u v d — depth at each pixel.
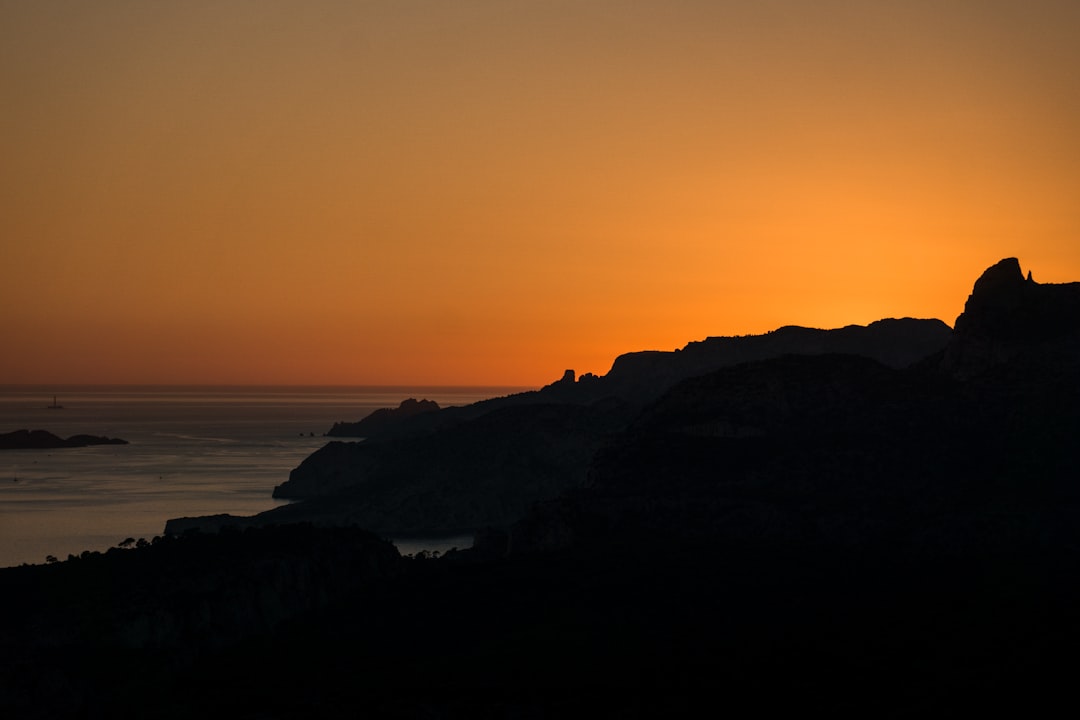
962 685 192.25
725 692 195.00
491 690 195.62
